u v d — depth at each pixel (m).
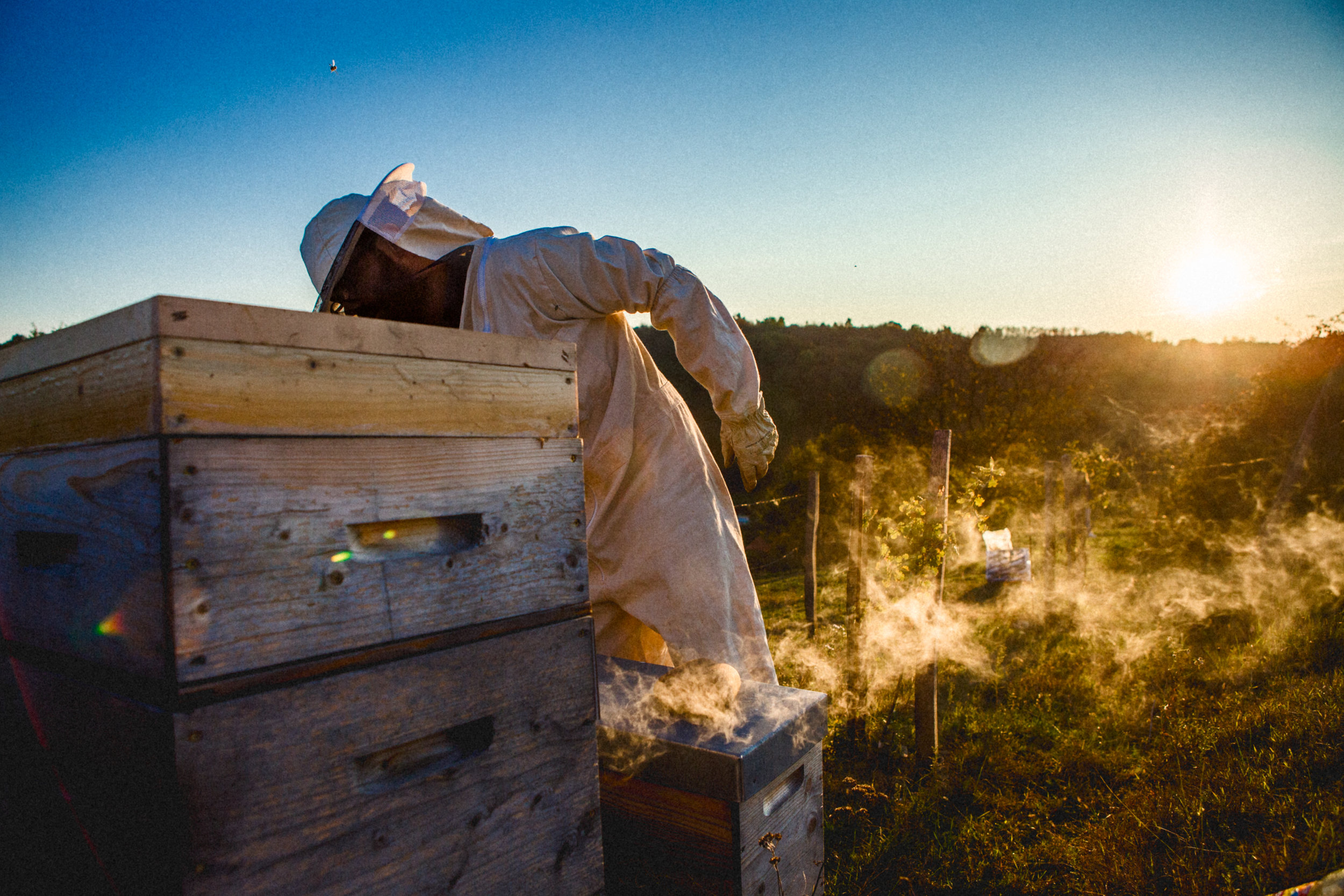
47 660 1.17
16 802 1.23
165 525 0.90
